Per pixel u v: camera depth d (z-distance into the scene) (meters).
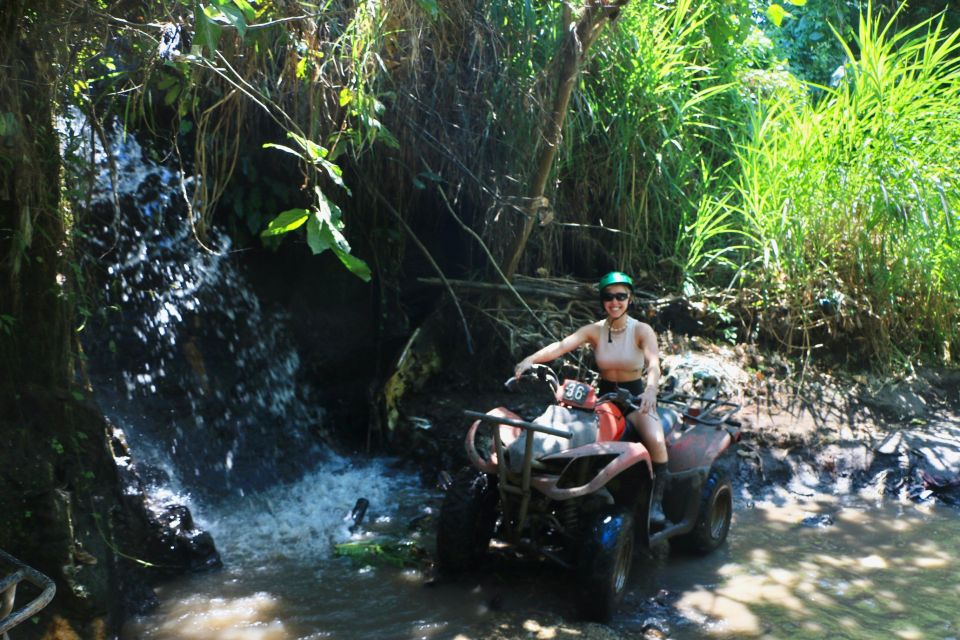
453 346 7.82
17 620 2.57
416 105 7.24
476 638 4.44
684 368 7.51
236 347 7.26
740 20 9.12
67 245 4.77
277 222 3.57
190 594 4.90
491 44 7.21
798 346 7.93
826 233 8.03
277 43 5.14
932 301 8.16
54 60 4.14
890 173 7.73
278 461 6.91
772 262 8.14
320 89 5.40
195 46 4.40
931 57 8.52
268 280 7.75
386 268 8.22
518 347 7.66
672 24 9.15
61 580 4.14
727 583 5.14
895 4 11.58
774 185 8.09
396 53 6.65
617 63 8.12
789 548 5.68
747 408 7.32
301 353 7.71
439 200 8.32
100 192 6.66
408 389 7.52
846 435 7.16
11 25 3.89
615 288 5.32
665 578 5.21
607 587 4.55
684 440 5.48
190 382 6.82
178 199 7.19
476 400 7.45
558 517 4.97
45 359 4.56
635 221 8.41
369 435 7.45
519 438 4.85
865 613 4.76
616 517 4.70
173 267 7.08
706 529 5.43
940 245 7.95
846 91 8.26
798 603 4.88
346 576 5.19
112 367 6.48
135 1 4.45
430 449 7.05
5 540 4.07
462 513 5.04
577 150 8.27
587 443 4.82
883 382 7.79
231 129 7.11
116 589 4.51
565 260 8.66
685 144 8.56
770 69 10.24
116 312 6.65
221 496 6.34
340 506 6.36
